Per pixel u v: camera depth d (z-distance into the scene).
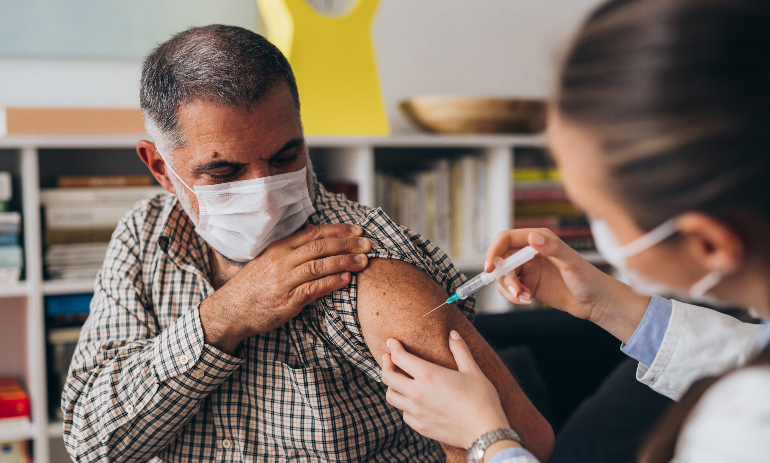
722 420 0.50
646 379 0.97
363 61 2.13
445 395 0.78
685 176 0.49
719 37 0.47
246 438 1.08
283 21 2.08
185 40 0.99
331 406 1.04
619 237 0.57
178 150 1.00
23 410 1.88
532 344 1.88
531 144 2.27
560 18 2.66
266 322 0.99
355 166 2.13
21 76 2.07
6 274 1.81
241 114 0.95
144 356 1.05
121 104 2.18
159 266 1.16
